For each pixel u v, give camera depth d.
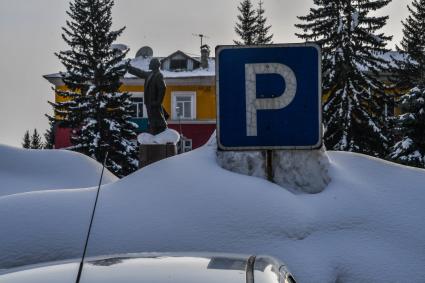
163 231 5.66
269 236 5.55
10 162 9.70
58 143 44.62
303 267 5.30
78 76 39.91
